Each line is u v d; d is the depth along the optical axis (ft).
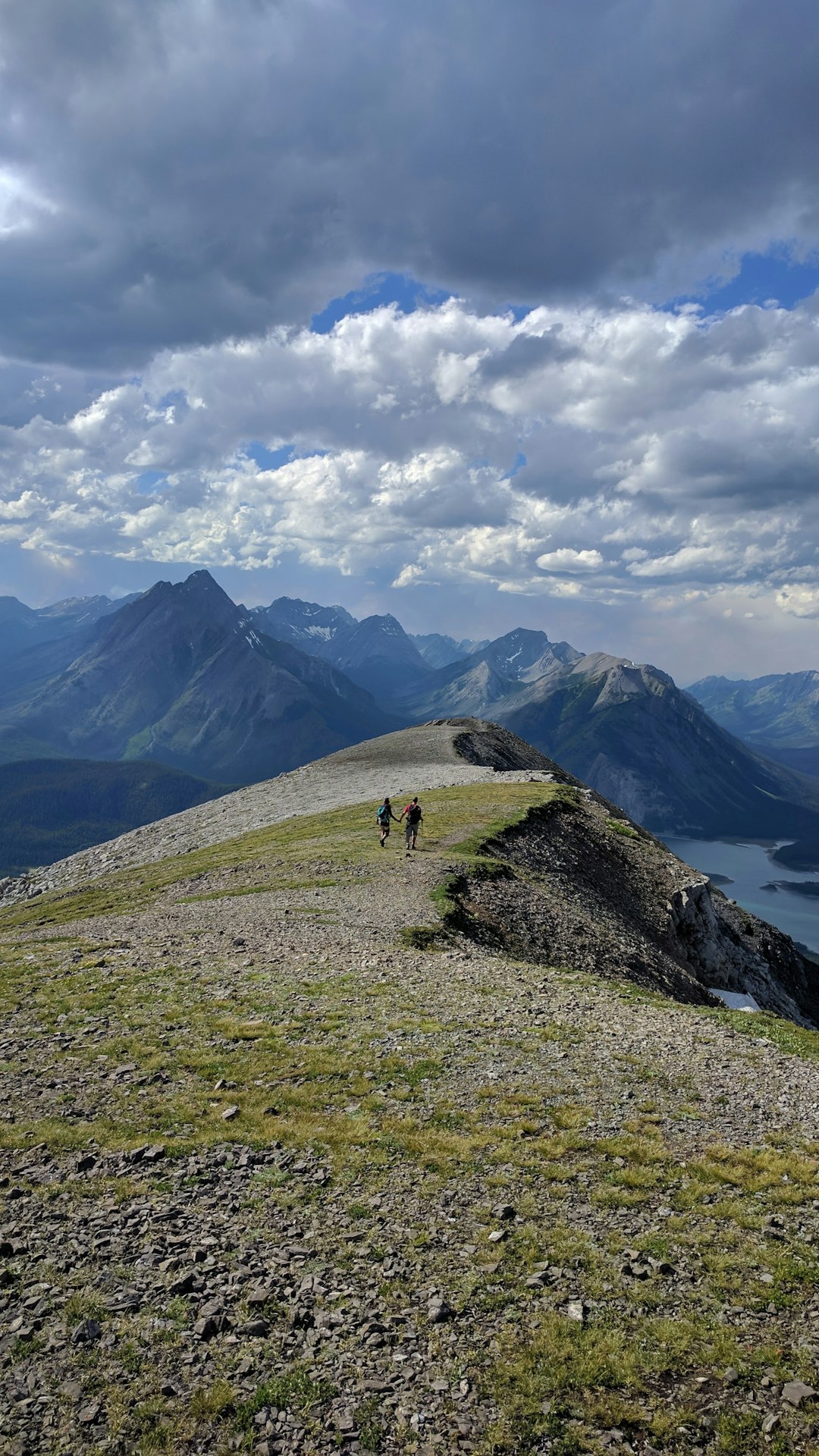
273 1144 51.19
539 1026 73.46
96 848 343.67
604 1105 57.67
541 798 215.51
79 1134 51.65
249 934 106.11
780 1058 67.92
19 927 171.53
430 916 110.52
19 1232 41.70
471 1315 36.68
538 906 130.72
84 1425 30.66
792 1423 31.04
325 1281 38.83
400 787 273.75
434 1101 57.67
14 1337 34.73
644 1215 44.27
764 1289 38.37
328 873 144.87
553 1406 32.07
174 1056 64.80
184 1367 33.55
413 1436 30.60
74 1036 69.10
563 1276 39.37
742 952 228.02
